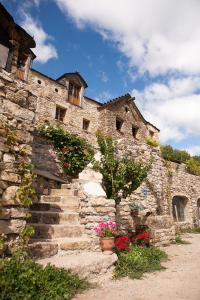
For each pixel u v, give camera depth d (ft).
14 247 12.57
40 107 51.42
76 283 12.74
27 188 13.70
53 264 12.96
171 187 46.91
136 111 74.43
